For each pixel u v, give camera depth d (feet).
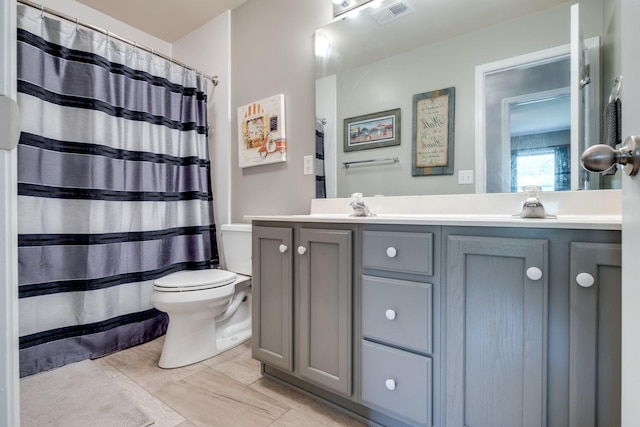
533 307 2.67
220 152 7.63
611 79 3.51
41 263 5.07
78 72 5.47
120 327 5.93
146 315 6.32
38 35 5.00
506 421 2.78
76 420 3.87
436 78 4.72
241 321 6.48
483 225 2.93
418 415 3.27
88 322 5.50
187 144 7.11
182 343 5.30
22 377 4.83
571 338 2.53
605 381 2.41
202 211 7.19
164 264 6.66
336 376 3.91
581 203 3.66
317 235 4.07
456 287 3.04
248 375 5.01
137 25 7.91
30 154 4.92
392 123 5.11
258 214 6.92
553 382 2.61
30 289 4.95
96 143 5.58
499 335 2.83
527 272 2.67
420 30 4.89
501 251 2.81
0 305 1.65
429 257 3.22
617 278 2.37
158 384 4.72
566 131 3.81
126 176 6.10
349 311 3.79
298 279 4.33
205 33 7.89
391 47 5.15
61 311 5.29
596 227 2.45
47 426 3.74
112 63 5.90
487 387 2.88
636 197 1.66
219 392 4.53
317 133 5.97
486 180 4.29
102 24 7.43
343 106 5.64
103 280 5.66
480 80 4.38
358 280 3.76
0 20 1.68
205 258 7.18
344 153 5.63
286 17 6.42
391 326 3.47
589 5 3.71
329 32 5.81
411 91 4.94
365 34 5.41
